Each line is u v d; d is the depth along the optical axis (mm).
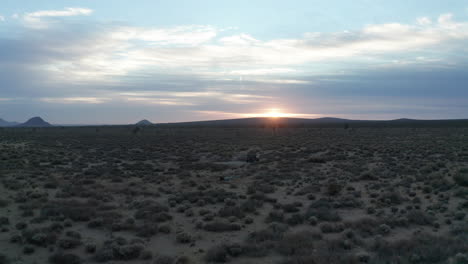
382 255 12664
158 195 24375
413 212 18312
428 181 26984
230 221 17781
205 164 41469
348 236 15086
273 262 12461
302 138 86750
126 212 19672
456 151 46750
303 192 24656
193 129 160125
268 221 17891
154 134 113250
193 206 21469
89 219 17766
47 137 89250
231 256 13164
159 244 14672
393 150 50312
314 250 13492
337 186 24484
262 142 75875
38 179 28469
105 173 33375
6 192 23266
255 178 32031
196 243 14805
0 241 14227
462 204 19875
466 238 14039
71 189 24688
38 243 13852
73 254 12648
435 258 11906
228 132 127438
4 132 113250
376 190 25469
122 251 12914
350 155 48188
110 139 86812
